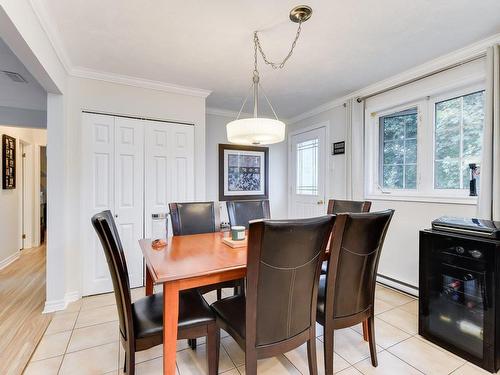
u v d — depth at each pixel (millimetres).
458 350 1733
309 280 1325
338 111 3568
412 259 2664
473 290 1729
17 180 4078
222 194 4094
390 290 2785
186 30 1954
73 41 2102
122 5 1677
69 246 2555
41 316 2254
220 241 1983
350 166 3236
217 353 1472
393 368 1618
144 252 1705
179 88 3061
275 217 4594
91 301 2555
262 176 4457
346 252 1443
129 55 2328
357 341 1911
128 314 1275
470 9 1729
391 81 2830
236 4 1670
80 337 1943
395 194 2883
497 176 1945
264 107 3896
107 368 1618
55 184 2398
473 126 2316
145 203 2924
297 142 4398
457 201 2311
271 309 1227
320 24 1880
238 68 2588
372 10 1730
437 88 2475
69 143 2562
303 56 2354
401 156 2896
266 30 1953
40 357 1712
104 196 2727
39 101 3396
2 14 1281
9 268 3551
